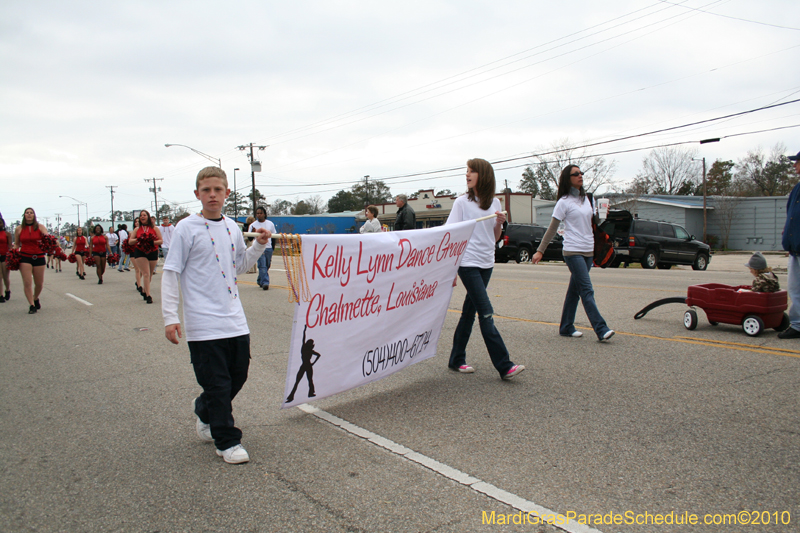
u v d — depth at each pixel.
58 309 9.95
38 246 9.44
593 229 6.02
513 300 9.51
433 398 4.22
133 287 14.09
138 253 10.62
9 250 9.97
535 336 6.40
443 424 3.66
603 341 5.98
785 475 2.83
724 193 47.97
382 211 51.72
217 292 3.13
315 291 3.59
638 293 9.92
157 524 2.51
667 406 3.88
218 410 3.14
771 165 62.12
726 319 6.27
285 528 2.44
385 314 4.12
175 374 5.23
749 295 6.05
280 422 3.81
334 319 3.75
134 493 2.83
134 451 3.39
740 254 34.38
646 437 3.35
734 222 39.81
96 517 2.60
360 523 2.46
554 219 5.89
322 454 3.24
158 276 17.48
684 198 43.56
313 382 3.70
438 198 46.94
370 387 4.58
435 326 4.67
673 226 20.19
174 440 3.57
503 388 4.43
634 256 19.03
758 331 5.98
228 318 3.14
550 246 22.95
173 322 3.04
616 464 3.00
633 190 52.16
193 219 3.14
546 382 4.54
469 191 4.68
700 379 4.49
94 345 6.68
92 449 3.45
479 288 4.58
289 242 3.41
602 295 9.74
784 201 37.47
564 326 6.32
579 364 5.07
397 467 3.04
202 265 3.11
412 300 4.33
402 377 4.86
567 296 6.25
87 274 19.88
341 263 3.70
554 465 3.00
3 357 6.14
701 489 2.71
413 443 3.36
